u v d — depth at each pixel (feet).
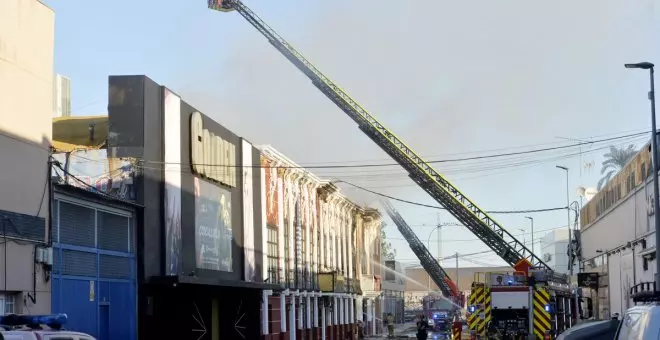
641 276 115.03
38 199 67.21
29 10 67.87
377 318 244.22
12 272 62.95
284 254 141.90
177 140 93.71
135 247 83.30
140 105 85.40
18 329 36.88
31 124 67.26
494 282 88.58
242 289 110.93
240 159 117.50
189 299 104.06
